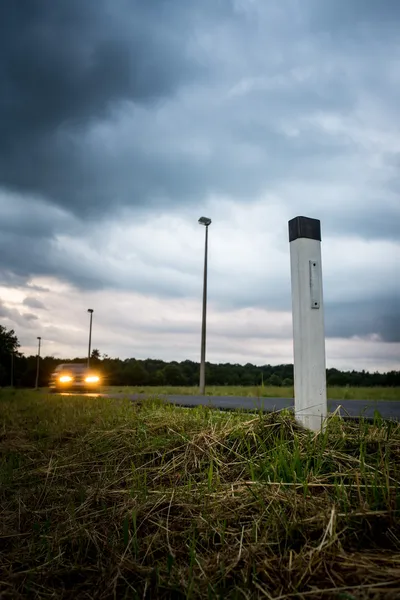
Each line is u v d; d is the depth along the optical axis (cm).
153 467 301
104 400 861
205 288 1634
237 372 2830
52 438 464
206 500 225
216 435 316
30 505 277
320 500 203
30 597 173
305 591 145
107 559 192
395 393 1251
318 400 307
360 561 154
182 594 157
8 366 8394
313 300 318
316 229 329
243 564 167
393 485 209
